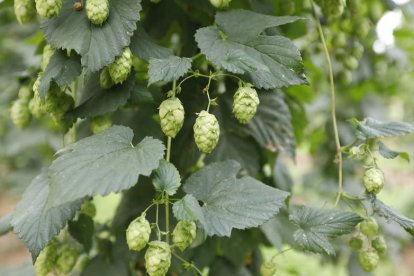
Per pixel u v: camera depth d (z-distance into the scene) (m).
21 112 0.85
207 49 0.71
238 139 0.85
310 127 1.50
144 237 0.66
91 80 0.77
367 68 1.29
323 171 1.49
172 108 0.69
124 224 0.85
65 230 0.82
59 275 0.81
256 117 0.85
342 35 0.94
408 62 1.40
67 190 0.63
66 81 0.69
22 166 2.24
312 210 0.74
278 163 0.96
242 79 0.72
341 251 1.40
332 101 0.84
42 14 0.69
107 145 0.68
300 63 0.69
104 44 0.68
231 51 0.70
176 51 0.93
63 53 0.71
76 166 0.65
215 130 0.69
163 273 0.66
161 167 0.68
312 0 0.86
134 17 0.69
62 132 0.79
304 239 0.72
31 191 0.75
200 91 0.84
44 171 0.77
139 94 0.77
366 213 0.77
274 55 0.70
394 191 2.81
